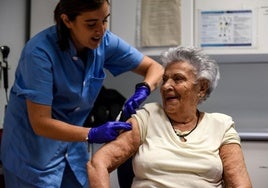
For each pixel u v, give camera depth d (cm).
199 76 159
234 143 156
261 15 256
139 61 196
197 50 162
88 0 141
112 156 148
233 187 147
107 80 312
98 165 142
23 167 174
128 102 170
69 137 153
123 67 198
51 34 166
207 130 158
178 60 161
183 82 158
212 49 260
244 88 299
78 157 186
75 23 150
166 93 159
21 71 163
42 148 172
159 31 263
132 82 310
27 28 293
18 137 174
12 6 295
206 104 304
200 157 148
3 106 283
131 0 268
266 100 296
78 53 170
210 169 147
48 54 160
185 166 146
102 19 148
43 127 154
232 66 301
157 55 263
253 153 251
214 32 260
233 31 258
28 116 163
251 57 275
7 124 179
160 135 155
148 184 147
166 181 145
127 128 155
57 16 156
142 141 157
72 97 174
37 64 156
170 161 147
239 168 150
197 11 262
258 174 251
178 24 262
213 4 260
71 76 171
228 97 301
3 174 194
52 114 173
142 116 160
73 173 185
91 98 183
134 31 268
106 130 152
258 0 256
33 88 155
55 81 166
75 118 184
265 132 255
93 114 258
